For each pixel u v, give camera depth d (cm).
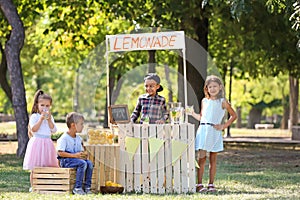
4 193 949
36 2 2038
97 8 2211
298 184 1124
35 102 1003
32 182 959
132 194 957
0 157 1673
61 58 3120
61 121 4666
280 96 4772
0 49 2328
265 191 1016
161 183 987
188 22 1853
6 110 5056
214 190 1009
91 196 906
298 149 2208
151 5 1891
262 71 2627
